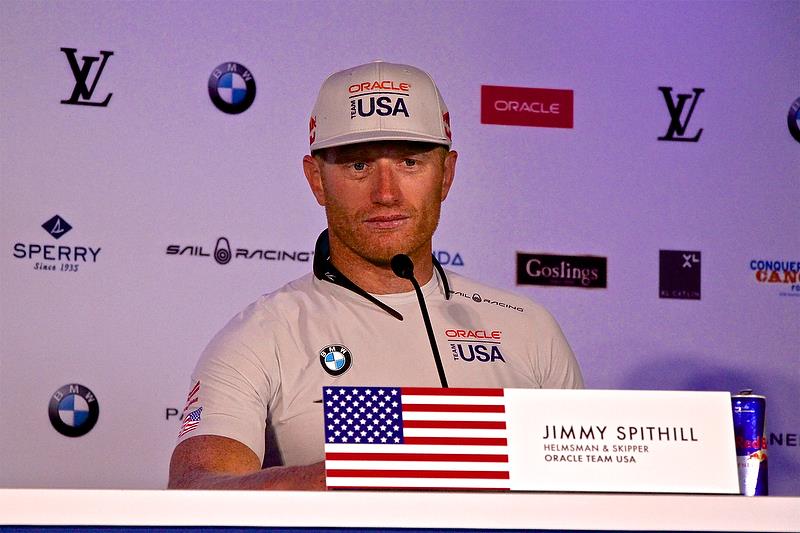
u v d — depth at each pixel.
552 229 13.56
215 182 13.00
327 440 6.48
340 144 10.66
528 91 13.69
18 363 12.41
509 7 13.74
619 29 13.97
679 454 6.64
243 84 13.14
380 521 6.06
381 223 10.75
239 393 10.14
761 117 14.12
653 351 13.62
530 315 11.40
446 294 11.19
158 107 12.94
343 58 13.41
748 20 14.15
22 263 12.50
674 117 13.96
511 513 6.16
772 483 13.63
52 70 12.74
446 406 6.58
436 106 10.94
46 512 5.88
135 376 12.67
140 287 12.75
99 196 12.73
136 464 12.61
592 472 6.56
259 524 5.98
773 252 13.96
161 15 13.04
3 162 12.54
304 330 10.70
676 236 13.80
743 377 13.74
